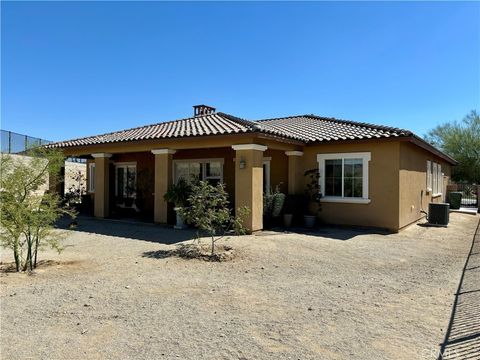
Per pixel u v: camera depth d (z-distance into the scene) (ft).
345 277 23.32
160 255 28.22
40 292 18.95
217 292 19.61
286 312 16.90
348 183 44.62
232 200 51.49
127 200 60.13
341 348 13.37
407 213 45.32
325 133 47.96
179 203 41.52
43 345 13.21
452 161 80.38
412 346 13.61
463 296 19.74
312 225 44.34
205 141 40.86
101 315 16.06
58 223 46.37
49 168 25.04
